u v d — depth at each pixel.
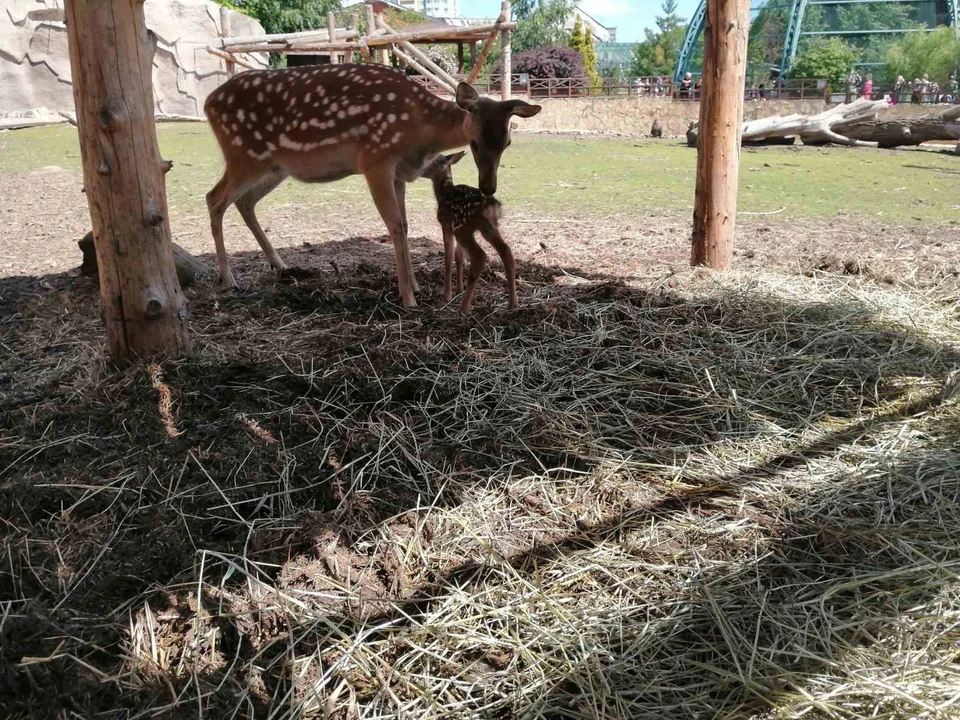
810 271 5.48
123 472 2.92
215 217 4.91
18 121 17.75
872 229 7.12
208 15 21.52
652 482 2.99
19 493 2.78
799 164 12.89
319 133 4.58
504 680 2.15
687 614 2.34
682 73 45.03
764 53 41.81
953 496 2.85
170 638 2.29
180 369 3.50
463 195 4.29
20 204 8.52
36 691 2.09
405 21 23.39
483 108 4.25
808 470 3.04
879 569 2.50
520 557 2.61
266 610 2.37
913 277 5.30
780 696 2.06
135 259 3.48
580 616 2.35
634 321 4.34
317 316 4.41
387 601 2.41
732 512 2.81
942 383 3.70
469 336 4.09
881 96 26.61
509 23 16.38
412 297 4.60
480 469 3.04
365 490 2.88
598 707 2.07
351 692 2.11
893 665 2.14
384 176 4.52
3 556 2.52
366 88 4.46
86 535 2.64
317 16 28.89
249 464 2.95
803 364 3.91
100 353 3.84
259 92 4.68
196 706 2.09
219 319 4.32
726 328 4.33
